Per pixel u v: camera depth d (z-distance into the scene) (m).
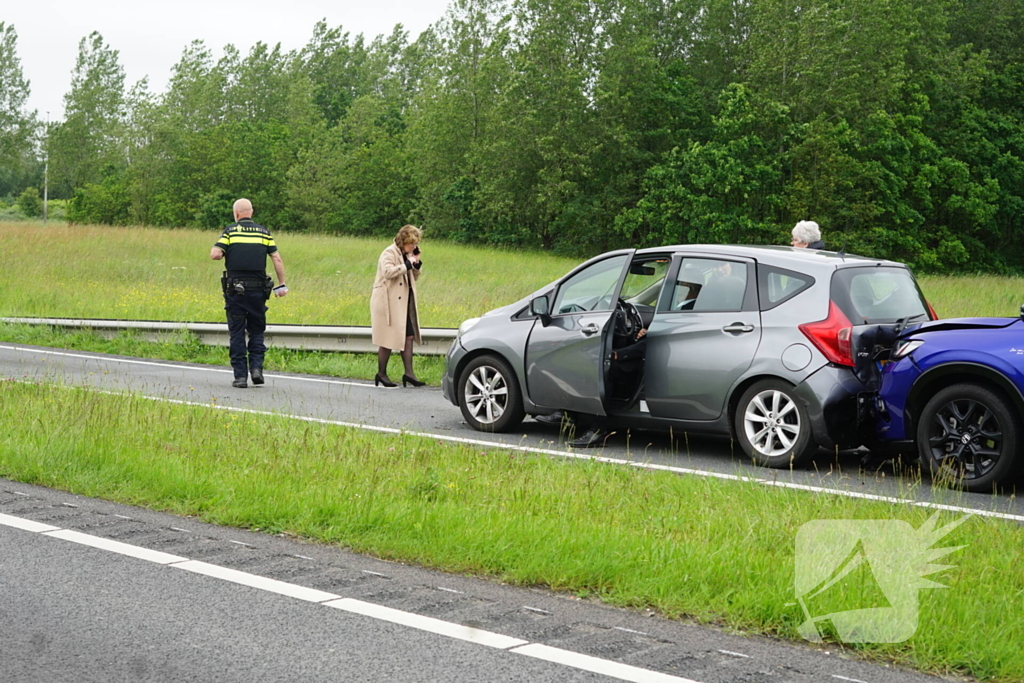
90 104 123.19
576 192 60.41
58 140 122.25
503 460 7.66
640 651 4.07
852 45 54.78
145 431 8.34
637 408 8.68
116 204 97.56
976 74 61.41
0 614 4.49
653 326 8.61
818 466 8.13
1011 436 7.02
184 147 94.62
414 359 14.12
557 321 8.99
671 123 61.56
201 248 33.47
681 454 8.59
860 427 7.85
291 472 7.06
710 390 8.27
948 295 26.03
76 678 3.79
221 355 15.30
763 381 8.05
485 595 4.79
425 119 70.50
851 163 53.31
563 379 8.84
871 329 7.96
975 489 7.19
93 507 6.35
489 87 66.31
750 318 8.17
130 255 30.58
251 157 92.56
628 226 57.41
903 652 4.02
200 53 110.19
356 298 21.31
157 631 4.29
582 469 7.43
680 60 63.12
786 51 54.75
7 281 23.75
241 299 12.33
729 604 4.54
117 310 19.94
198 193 91.50
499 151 61.44
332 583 4.95
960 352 7.28
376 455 7.66
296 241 41.75
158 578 5.00
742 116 54.09
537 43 60.62
